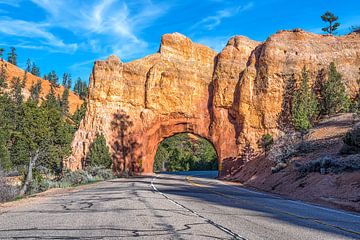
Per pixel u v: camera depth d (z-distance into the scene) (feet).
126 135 185.06
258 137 165.89
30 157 124.98
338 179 70.23
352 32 178.40
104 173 143.02
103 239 24.32
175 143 341.62
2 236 25.39
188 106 188.75
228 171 171.94
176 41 196.95
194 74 191.72
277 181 95.30
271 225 32.35
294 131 127.54
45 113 130.72
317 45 168.14
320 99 152.15
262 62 168.66
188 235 26.16
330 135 110.01
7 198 67.72
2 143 160.04
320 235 28.48
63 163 168.45
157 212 38.75
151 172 191.01
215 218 35.45
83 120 188.65
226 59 187.62
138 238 24.76
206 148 330.34
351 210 52.65
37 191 104.37
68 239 24.31
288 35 172.14
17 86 418.31
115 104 188.85
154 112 188.96
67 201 51.47
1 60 621.31
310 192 71.92
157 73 190.29
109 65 191.42
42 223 31.04
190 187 88.43
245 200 58.08
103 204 46.65
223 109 183.73
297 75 161.79
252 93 170.81
